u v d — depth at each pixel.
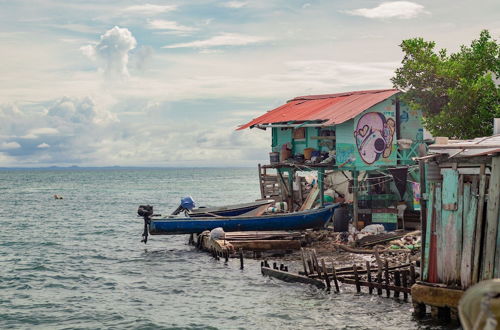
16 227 57.56
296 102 46.19
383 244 31.78
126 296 26.23
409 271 22.16
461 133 31.91
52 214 72.69
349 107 37.59
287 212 40.12
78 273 32.16
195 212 40.50
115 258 37.06
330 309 21.77
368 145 36.22
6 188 153.50
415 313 18.73
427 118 34.16
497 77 33.81
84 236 49.62
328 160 37.19
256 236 34.12
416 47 34.84
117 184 178.62
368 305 21.81
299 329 20.14
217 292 26.02
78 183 190.62
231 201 93.19
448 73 32.88
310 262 25.70
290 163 38.84
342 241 33.22
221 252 32.88
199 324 21.42
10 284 29.48
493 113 31.31
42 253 40.09
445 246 17.75
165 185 166.62
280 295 24.50
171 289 27.20
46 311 23.91
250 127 42.38
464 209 17.33
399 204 36.03
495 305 7.46
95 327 21.50
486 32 34.44
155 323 21.75
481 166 17.08
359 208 35.88
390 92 37.28
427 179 18.11
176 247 40.94
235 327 20.84
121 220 64.31
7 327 21.66
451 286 17.61
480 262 17.14
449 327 17.95
